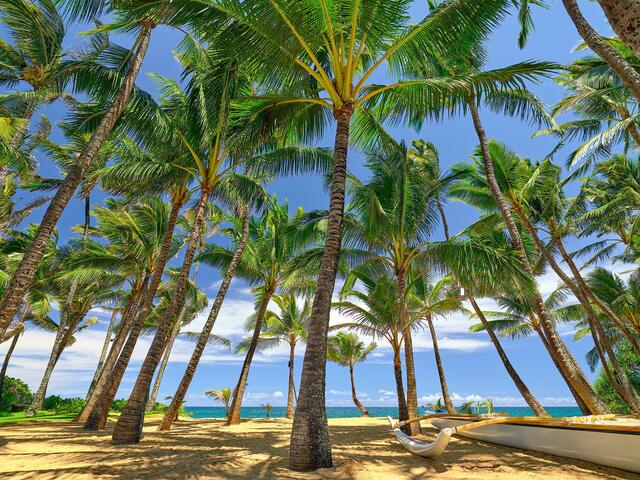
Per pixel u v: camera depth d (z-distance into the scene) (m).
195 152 10.52
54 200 6.41
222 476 5.01
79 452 6.79
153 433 10.99
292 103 8.46
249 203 12.79
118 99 7.43
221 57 7.76
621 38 4.66
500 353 13.42
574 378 9.70
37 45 11.31
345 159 6.96
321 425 5.69
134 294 17.50
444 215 17.08
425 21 7.07
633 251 16.97
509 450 7.38
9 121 9.61
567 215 16.12
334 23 7.04
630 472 5.34
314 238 13.22
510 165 14.86
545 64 7.25
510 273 9.00
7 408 28.41
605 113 13.18
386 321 11.97
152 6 6.87
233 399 16.59
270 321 23.25
